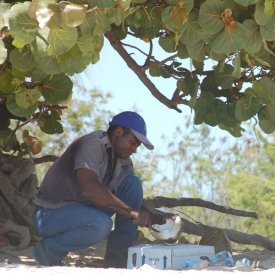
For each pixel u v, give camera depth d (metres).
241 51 9.62
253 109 9.87
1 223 11.08
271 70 9.97
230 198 23.44
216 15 8.57
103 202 8.71
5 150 12.27
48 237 9.16
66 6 7.47
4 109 11.66
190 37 8.88
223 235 9.98
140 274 7.44
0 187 11.84
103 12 7.94
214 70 10.16
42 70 8.21
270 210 22.50
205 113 10.21
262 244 12.83
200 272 7.57
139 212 8.70
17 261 10.16
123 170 9.39
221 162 24.34
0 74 8.86
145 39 10.63
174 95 11.19
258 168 24.33
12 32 7.72
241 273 7.54
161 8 9.16
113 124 9.10
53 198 9.10
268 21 8.48
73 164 9.07
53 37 7.71
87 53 8.08
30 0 8.40
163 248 8.47
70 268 7.80
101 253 11.07
